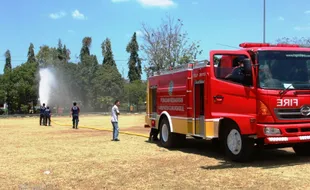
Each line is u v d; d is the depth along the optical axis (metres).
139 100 71.00
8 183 8.56
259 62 9.60
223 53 10.50
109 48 83.94
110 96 67.88
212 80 10.80
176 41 38.47
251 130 9.59
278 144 10.22
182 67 12.84
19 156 12.54
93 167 10.23
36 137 19.16
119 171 9.60
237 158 10.18
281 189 7.29
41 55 75.19
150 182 8.28
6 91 63.47
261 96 9.40
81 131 23.02
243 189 7.41
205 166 9.91
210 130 10.91
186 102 12.46
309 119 9.62
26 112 64.25
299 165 9.67
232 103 10.20
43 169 10.13
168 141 13.85
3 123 34.22
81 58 80.94
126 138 17.81
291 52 9.91
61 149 14.08
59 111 59.09
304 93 9.63
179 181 8.28
